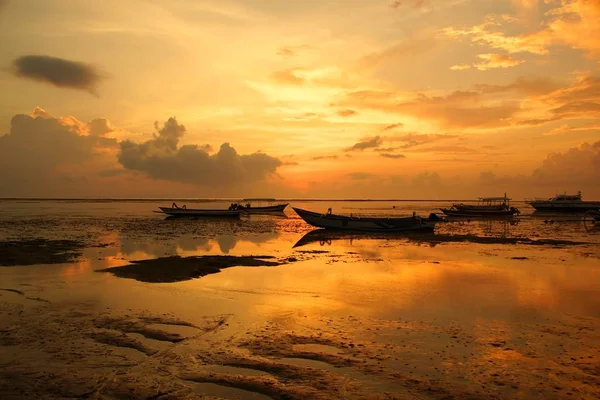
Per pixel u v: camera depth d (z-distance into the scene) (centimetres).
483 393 651
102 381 679
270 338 894
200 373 712
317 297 1257
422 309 1135
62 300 1188
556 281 1505
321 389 658
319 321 1020
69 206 10788
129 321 995
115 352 802
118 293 1280
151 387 660
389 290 1355
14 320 991
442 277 1572
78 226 3856
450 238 3128
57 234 3055
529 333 943
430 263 1903
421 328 973
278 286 1402
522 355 810
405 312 1105
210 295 1270
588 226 4416
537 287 1409
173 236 3056
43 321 986
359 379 696
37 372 709
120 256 2012
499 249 2441
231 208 6538
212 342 866
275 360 773
